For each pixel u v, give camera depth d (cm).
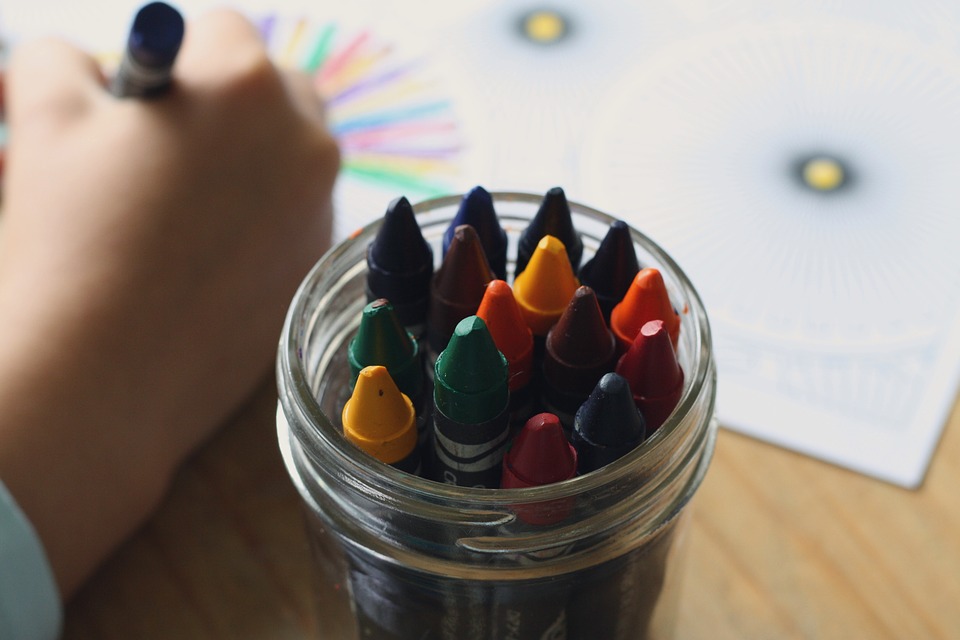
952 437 37
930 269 41
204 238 39
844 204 43
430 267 30
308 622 35
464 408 28
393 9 54
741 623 35
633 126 47
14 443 35
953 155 45
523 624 29
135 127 41
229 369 39
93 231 39
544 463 28
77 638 35
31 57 45
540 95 49
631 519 28
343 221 43
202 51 43
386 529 28
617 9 54
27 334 37
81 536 36
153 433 37
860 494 37
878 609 35
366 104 49
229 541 36
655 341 28
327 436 28
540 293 30
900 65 50
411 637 30
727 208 43
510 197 32
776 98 48
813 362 39
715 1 54
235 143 41
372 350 29
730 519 36
